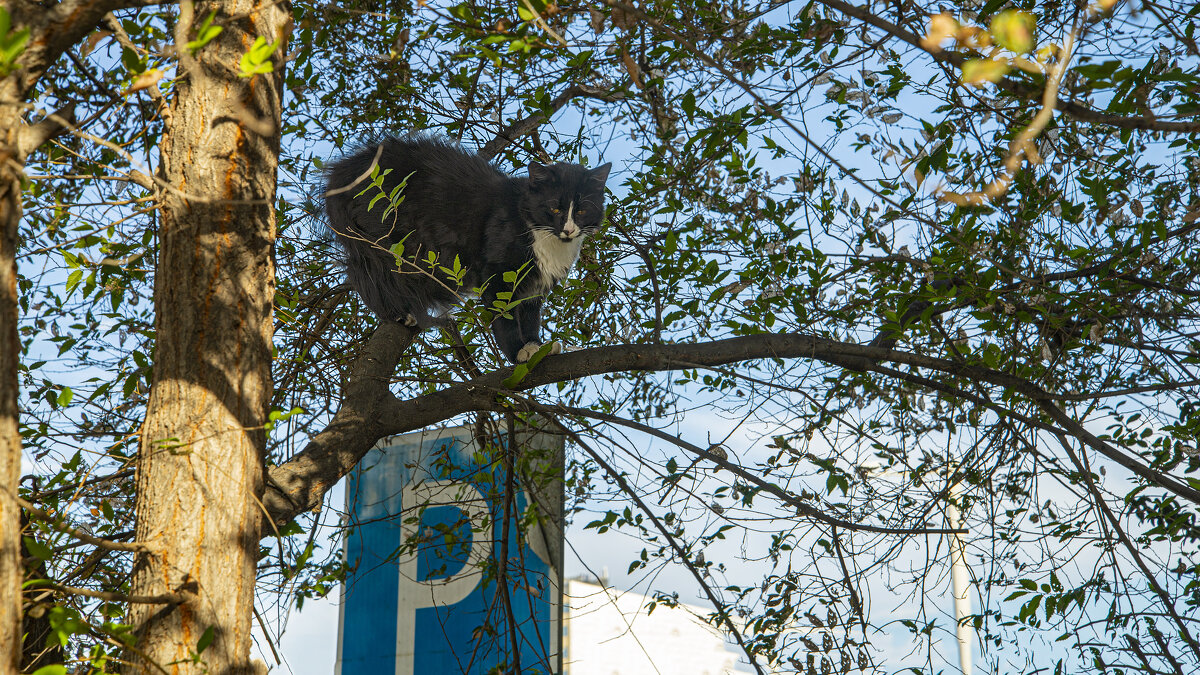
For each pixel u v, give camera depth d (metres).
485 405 4.02
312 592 4.43
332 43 4.93
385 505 5.05
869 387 4.53
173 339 2.56
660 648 9.14
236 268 2.63
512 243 4.90
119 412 3.86
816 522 4.00
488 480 4.79
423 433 5.00
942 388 3.79
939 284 3.89
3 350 1.86
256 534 2.57
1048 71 1.97
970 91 3.30
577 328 5.10
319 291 5.20
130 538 3.37
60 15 1.97
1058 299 3.59
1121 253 3.56
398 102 5.29
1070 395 3.47
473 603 4.77
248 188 2.67
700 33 3.36
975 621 4.11
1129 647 3.72
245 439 2.55
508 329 4.95
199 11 2.75
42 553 2.05
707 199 4.29
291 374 4.48
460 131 5.37
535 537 4.86
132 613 2.35
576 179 5.05
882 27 1.94
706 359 3.88
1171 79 2.48
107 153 3.56
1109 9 2.14
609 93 4.26
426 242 4.75
